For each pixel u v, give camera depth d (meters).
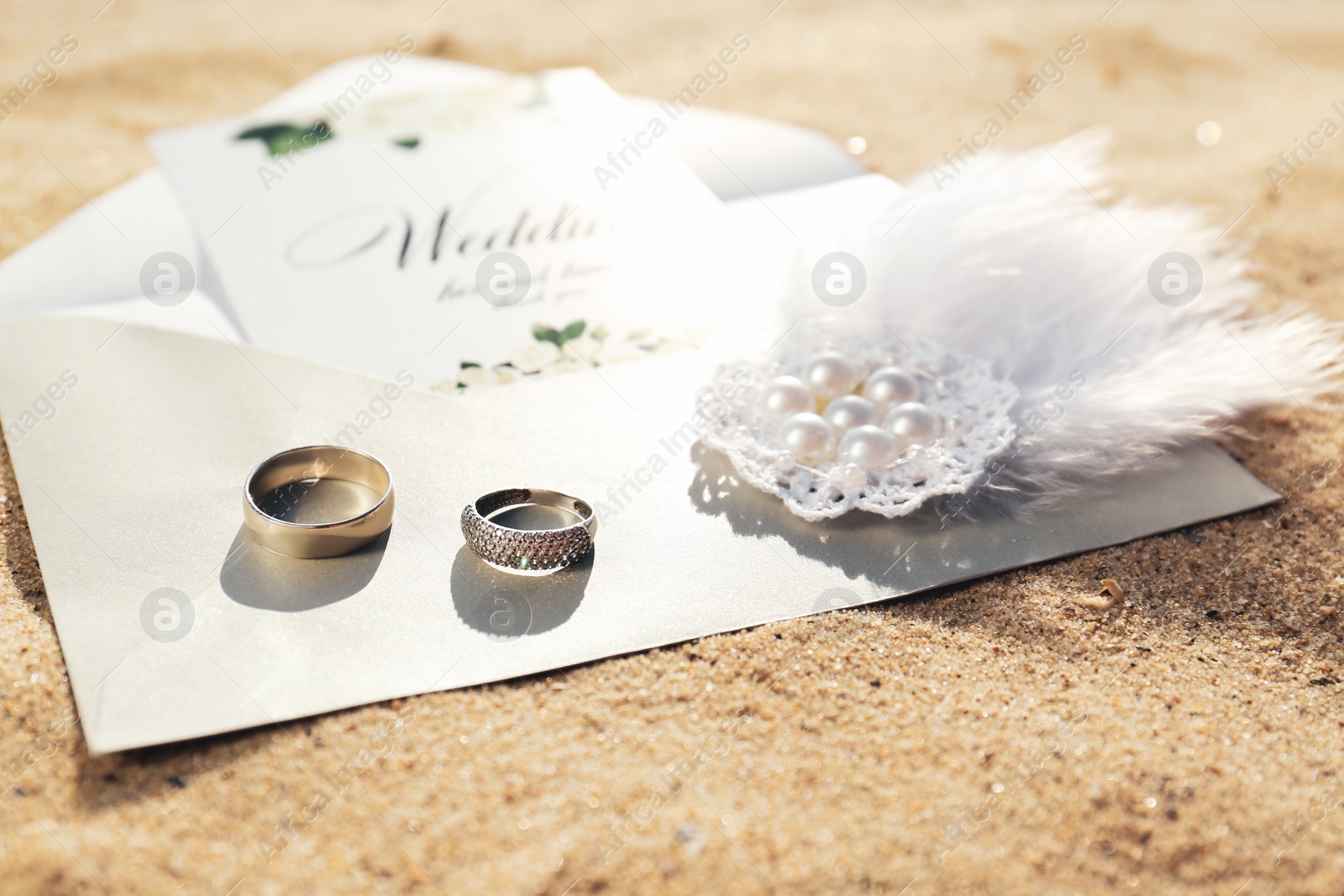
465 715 0.26
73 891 0.24
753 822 0.25
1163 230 0.34
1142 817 0.26
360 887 0.24
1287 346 0.32
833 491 0.29
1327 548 0.30
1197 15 0.57
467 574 0.28
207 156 0.38
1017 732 0.27
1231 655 0.28
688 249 0.36
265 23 0.53
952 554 0.29
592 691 0.27
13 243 0.37
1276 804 0.26
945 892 0.25
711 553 0.29
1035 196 0.34
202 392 0.31
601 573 0.28
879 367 0.31
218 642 0.27
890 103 0.46
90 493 0.29
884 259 0.32
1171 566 0.29
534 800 0.25
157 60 0.48
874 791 0.26
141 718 0.26
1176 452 0.31
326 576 0.28
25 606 0.28
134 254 0.36
